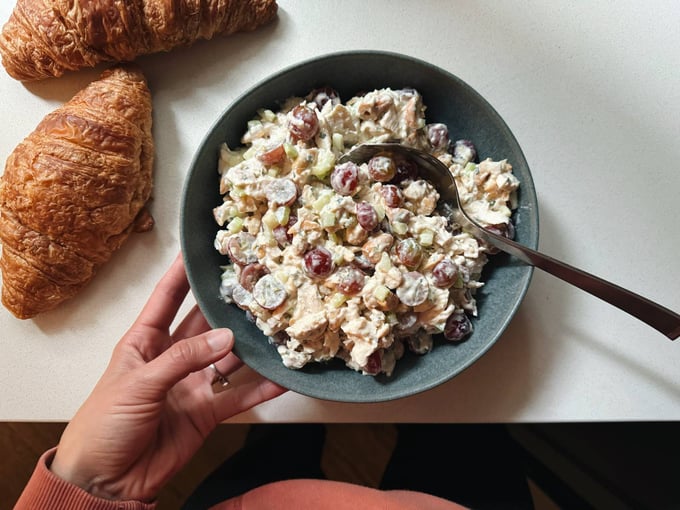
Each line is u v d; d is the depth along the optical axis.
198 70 0.38
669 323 0.28
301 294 0.32
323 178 0.33
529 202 0.33
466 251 0.33
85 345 0.38
